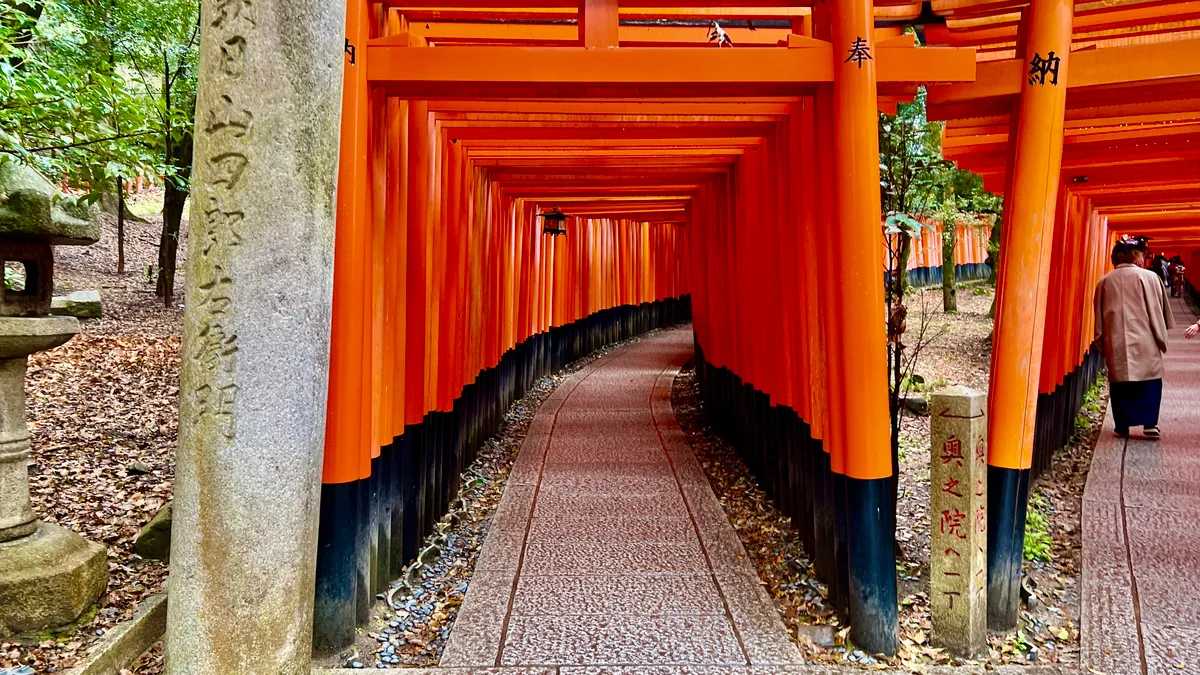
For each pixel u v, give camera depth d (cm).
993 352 323
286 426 187
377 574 354
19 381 281
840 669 277
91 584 284
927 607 332
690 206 967
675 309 1839
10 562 267
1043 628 311
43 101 369
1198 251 1805
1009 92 321
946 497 285
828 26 326
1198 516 397
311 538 198
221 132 179
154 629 288
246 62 179
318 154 190
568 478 552
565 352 1138
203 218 182
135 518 413
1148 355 551
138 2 759
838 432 314
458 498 525
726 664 282
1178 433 573
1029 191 310
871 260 291
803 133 352
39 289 283
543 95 323
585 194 847
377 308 341
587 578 369
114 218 1900
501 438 707
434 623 335
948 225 1073
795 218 390
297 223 186
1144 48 311
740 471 580
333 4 191
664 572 376
